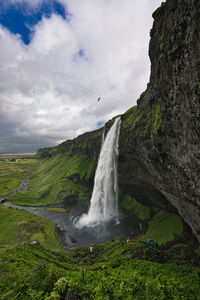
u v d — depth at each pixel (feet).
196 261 84.53
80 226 178.40
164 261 88.89
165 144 98.48
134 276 61.77
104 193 236.84
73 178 349.00
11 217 197.77
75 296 42.34
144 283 55.21
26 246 115.96
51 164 557.33
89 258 111.65
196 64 58.03
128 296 46.83
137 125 159.12
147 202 201.36
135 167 185.47
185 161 78.23
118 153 209.26
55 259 104.99
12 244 138.72
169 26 75.46
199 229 89.97
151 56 111.14
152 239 125.49
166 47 79.61
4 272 72.33
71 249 131.64
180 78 69.31
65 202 264.72
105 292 47.34
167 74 81.41
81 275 64.34
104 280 55.01
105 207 225.76
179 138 78.38
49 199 280.10
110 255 107.45
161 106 102.12
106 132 304.09
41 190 315.37
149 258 91.30
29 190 334.44
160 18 88.12
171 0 71.92
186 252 95.86
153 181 154.81
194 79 60.18
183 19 62.75
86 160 396.37
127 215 195.42
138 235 144.77
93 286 52.70
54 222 192.03
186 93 66.33
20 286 52.34
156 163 123.54
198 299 49.26
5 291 53.57
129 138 178.29
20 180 452.35
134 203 211.00
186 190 89.30
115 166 223.51
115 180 228.84
